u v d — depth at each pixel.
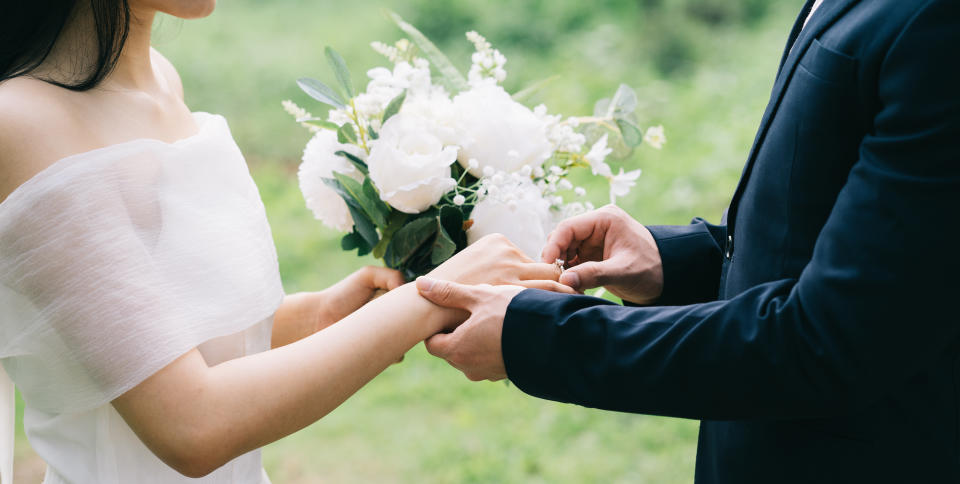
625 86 1.61
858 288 0.99
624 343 1.15
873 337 0.99
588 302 1.23
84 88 1.15
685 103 6.53
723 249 1.56
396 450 3.63
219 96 7.04
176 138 1.29
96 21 1.15
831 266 1.02
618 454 3.52
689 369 1.11
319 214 1.50
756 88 6.69
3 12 1.12
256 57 7.45
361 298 1.58
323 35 7.93
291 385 1.15
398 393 4.04
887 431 1.12
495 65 1.57
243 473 1.37
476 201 1.44
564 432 3.69
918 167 0.96
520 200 1.39
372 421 3.85
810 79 1.09
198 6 1.22
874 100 1.03
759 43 7.47
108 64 1.16
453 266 1.34
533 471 3.45
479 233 1.43
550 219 1.54
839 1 1.09
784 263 1.15
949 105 0.94
